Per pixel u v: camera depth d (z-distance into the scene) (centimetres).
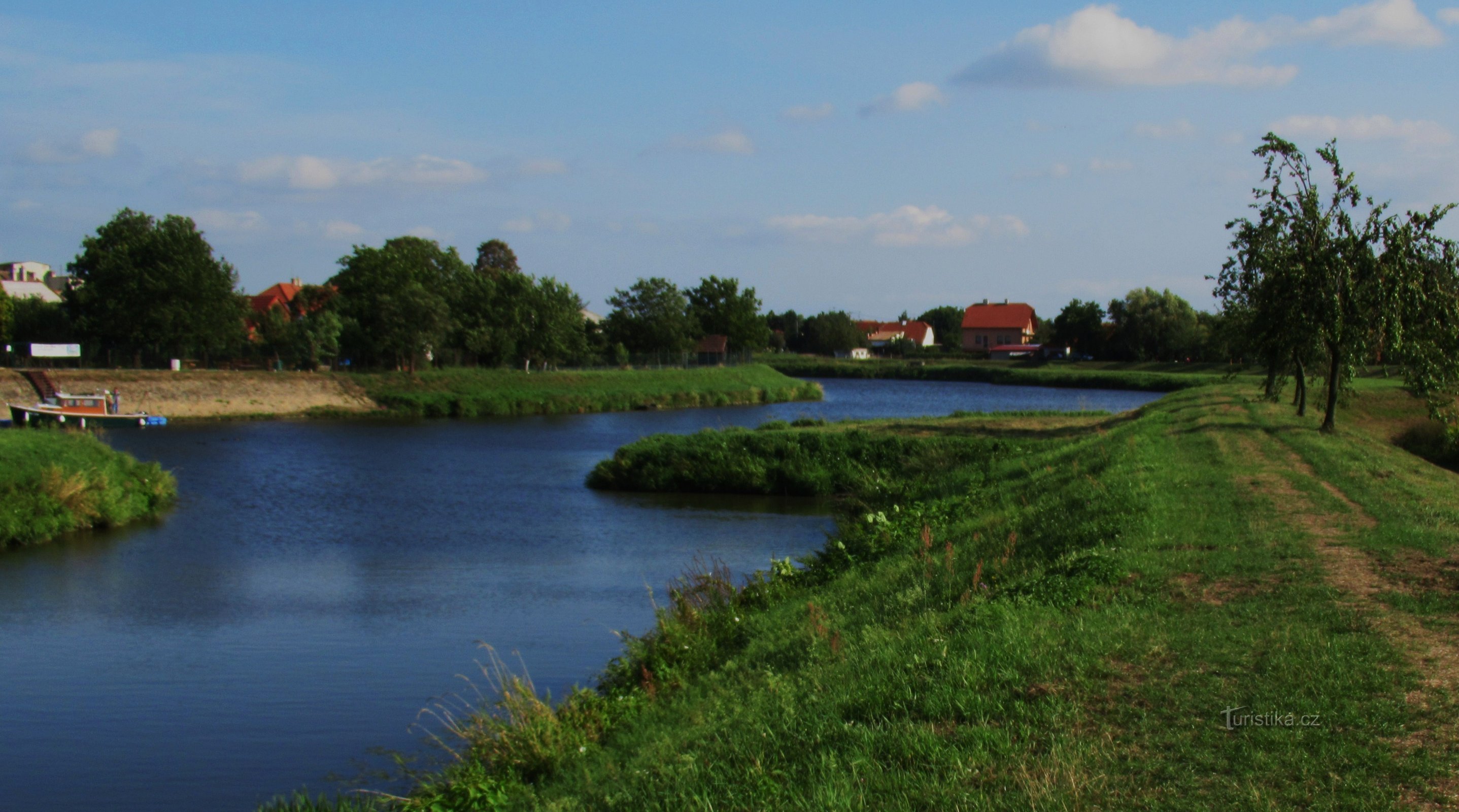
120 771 1197
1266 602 1002
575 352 10094
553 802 839
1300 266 2672
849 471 3516
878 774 679
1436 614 930
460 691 1481
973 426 4269
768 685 988
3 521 2662
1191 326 11925
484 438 5775
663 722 1051
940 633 1002
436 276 9744
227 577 2306
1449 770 612
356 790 1130
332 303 9006
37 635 1825
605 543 2688
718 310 12912
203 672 1590
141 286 7325
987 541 1566
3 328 7788
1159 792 605
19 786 1166
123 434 5694
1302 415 3212
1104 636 914
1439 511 1458
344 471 4250
